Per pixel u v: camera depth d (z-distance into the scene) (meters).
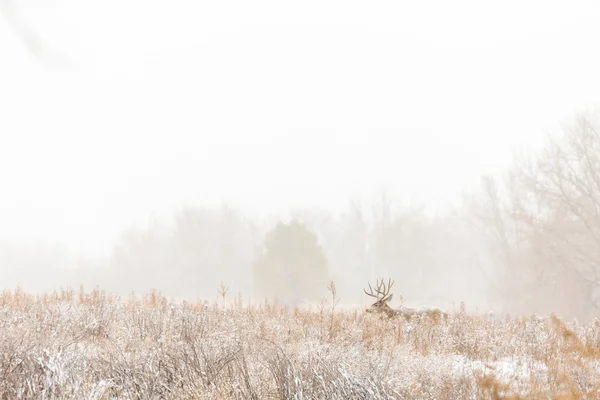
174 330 8.38
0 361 5.43
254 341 7.90
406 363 6.83
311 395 5.23
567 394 5.93
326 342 8.17
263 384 5.54
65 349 6.32
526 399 5.82
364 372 5.93
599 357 7.93
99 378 5.68
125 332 8.19
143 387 5.41
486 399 5.88
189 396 5.33
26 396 4.86
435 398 5.68
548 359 8.02
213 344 6.98
